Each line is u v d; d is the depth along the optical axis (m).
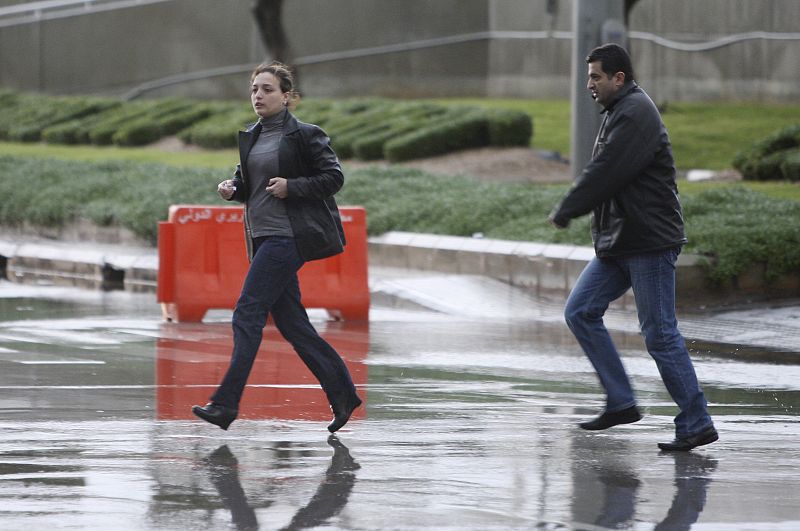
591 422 26.05
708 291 49.53
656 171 24.81
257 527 19.64
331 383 26.44
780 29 107.19
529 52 114.56
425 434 26.66
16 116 117.38
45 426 26.83
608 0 64.06
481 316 48.53
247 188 26.17
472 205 60.97
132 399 30.22
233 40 126.50
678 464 24.22
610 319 46.44
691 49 110.81
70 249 64.31
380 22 121.19
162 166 80.06
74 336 41.16
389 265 59.62
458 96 117.81
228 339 41.03
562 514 20.64
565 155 83.38
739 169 72.75
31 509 20.38
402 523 19.97
